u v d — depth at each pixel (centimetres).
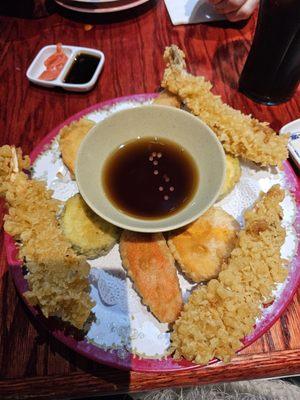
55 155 28
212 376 21
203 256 23
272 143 26
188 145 26
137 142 27
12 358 21
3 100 33
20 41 37
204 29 37
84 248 23
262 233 23
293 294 22
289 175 27
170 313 21
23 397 20
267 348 21
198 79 29
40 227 23
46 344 22
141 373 20
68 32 37
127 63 35
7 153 25
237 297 21
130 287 23
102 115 30
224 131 27
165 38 36
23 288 22
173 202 25
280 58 28
